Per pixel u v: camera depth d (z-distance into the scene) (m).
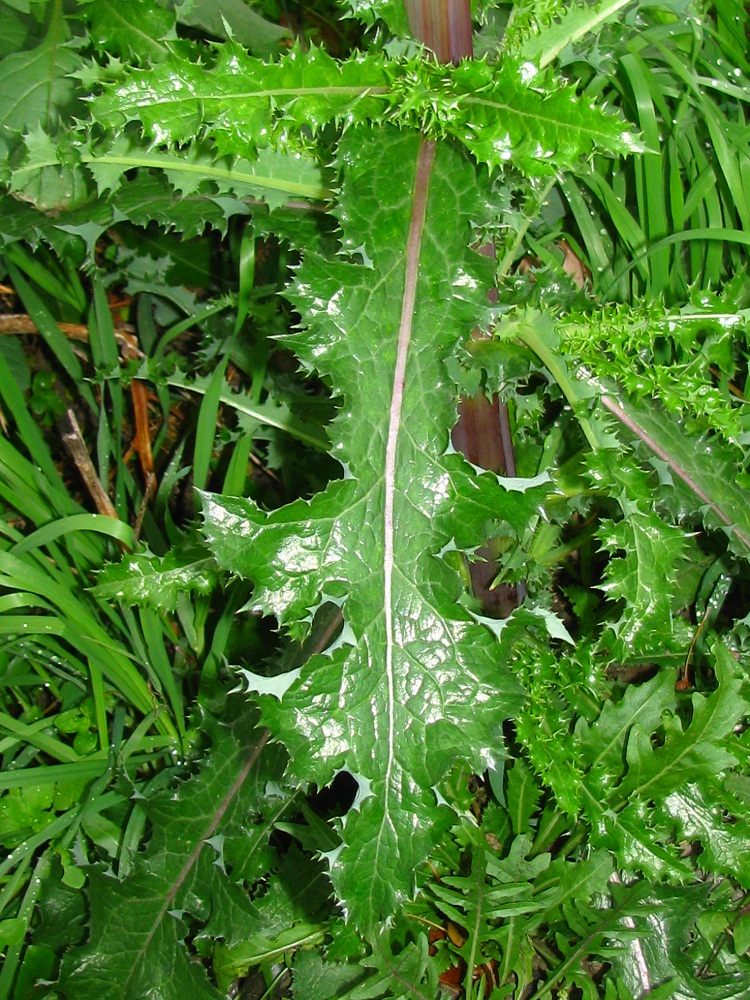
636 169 0.39
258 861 0.35
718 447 0.35
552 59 0.31
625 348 0.33
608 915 0.34
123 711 0.40
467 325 0.27
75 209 0.35
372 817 0.26
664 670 0.35
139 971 0.34
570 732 0.38
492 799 0.39
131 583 0.36
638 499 0.32
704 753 0.34
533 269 0.35
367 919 0.26
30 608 0.43
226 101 0.26
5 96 0.36
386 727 0.26
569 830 0.36
